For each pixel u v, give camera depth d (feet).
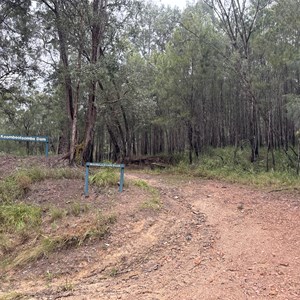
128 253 21.83
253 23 60.59
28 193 34.47
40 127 117.50
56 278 19.74
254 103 59.21
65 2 46.06
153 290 16.93
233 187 42.01
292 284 16.38
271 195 35.94
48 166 45.60
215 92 69.62
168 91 65.00
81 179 37.83
